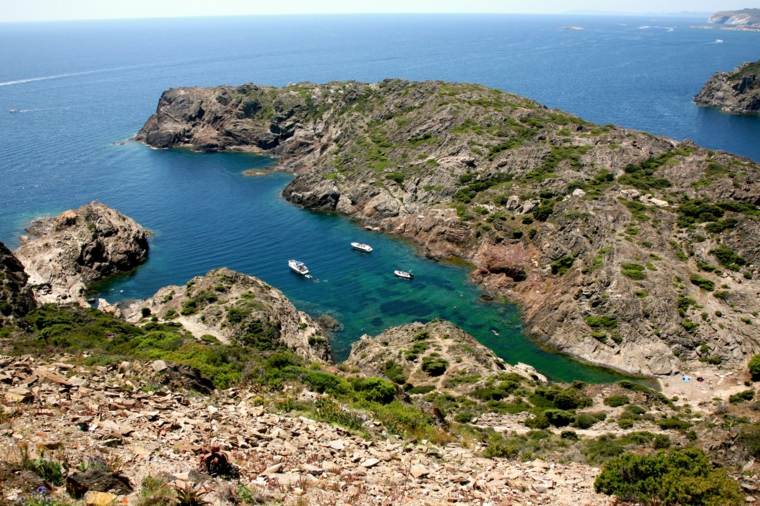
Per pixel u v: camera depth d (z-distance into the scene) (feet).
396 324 299.17
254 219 452.76
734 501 70.69
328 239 414.62
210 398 96.63
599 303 280.92
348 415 98.53
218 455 58.08
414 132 508.94
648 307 269.64
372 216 443.32
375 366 237.25
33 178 536.83
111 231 379.55
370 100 595.88
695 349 252.62
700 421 166.40
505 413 177.99
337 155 532.73
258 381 121.60
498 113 495.82
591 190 374.84
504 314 308.81
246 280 290.97
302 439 78.69
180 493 48.62
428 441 99.14
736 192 349.61
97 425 63.72
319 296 330.54
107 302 317.42
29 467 47.65
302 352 246.47
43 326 195.31
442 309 314.76
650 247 308.81
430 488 68.03
